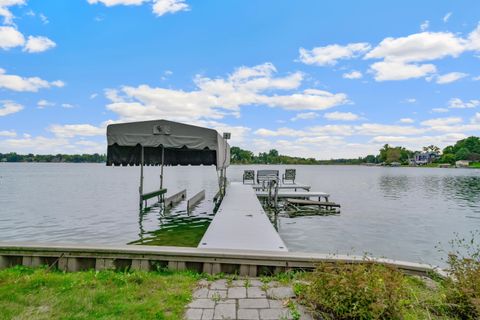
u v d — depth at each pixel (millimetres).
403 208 13828
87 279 3701
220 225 6590
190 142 9133
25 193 18375
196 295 3291
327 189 23766
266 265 4047
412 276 3834
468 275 2984
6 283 3547
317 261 3975
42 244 4383
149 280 3660
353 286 2740
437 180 37031
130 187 22922
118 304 3014
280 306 3020
